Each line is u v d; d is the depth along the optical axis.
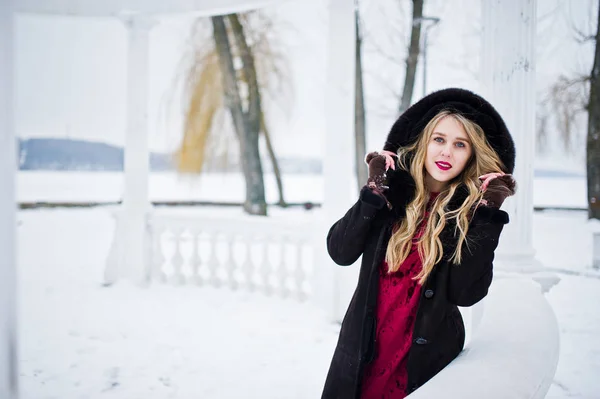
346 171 5.32
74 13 5.98
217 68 14.73
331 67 5.18
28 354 4.34
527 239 3.41
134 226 6.85
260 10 14.88
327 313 5.46
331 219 5.40
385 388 1.70
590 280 7.97
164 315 5.53
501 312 1.90
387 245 1.75
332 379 1.75
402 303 1.71
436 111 1.78
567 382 3.80
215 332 4.96
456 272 1.60
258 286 6.48
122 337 4.81
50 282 7.16
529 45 3.41
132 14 6.11
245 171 14.65
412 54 12.66
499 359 1.45
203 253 10.44
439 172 1.71
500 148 1.77
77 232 14.83
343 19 5.11
